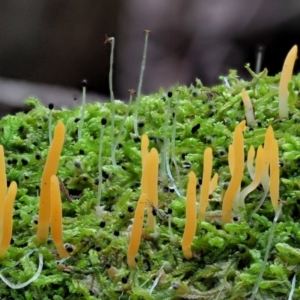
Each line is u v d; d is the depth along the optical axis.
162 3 0.58
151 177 0.21
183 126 0.25
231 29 0.58
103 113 0.27
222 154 0.24
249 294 0.21
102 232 0.22
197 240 0.22
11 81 0.58
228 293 0.21
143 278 0.21
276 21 0.56
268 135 0.22
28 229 0.23
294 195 0.23
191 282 0.21
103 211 0.23
